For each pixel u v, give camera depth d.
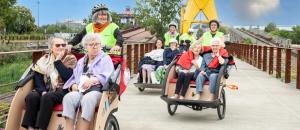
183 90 9.37
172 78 9.73
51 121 6.26
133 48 20.83
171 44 13.77
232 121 9.62
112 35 7.76
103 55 6.63
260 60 24.86
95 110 6.21
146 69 13.77
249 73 21.84
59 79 6.67
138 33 37.44
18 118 6.28
